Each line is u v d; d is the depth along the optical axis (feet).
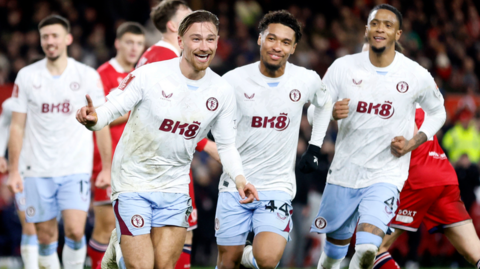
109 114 40.47
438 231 56.54
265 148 47.75
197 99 41.81
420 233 96.37
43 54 133.69
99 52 133.69
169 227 43.37
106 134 60.39
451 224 55.42
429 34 175.42
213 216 103.60
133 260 41.57
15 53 132.05
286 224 47.44
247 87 47.26
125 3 152.05
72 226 59.11
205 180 104.47
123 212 42.24
